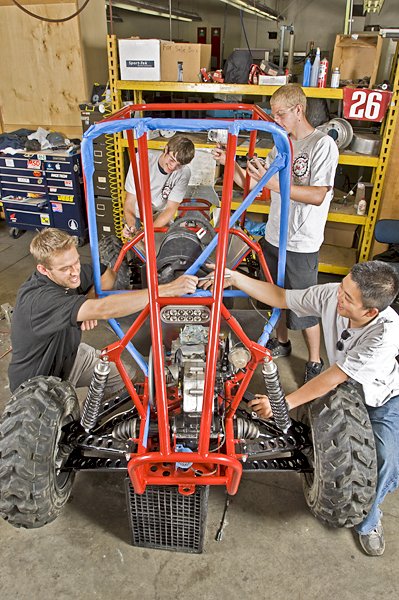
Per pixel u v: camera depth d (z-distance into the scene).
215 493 2.08
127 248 2.30
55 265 1.76
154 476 1.55
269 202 4.08
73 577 1.69
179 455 1.36
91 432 1.81
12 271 4.27
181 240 1.98
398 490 2.15
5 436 1.58
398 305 2.75
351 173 5.66
